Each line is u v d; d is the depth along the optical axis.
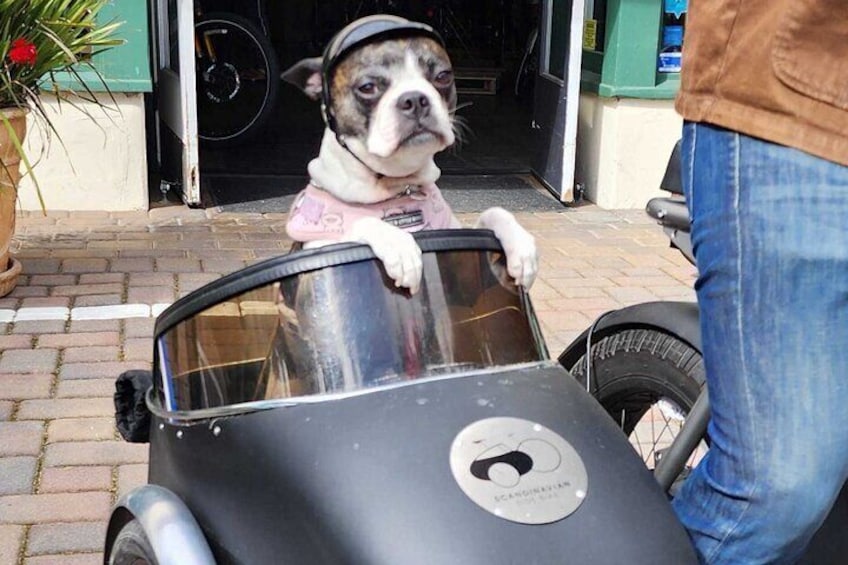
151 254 5.67
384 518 1.58
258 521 1.70
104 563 2.13
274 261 1.86
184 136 6.53
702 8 1.89
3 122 4.66
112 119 6.39
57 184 6.43
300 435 1.71
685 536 1.72
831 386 1.79
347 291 1.84
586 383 2.63
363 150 2.27
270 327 1.86
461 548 1.55
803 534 1.84
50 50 4.92
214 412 1.83
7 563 2.96
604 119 7.07
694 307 2.53
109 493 3.33
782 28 1.76
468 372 1.83
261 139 8.73
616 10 6.83
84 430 3.71
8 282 4.94
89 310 4.82
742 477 1.84
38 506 3.24
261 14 8.49
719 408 1.89
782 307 1.79
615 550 1.61
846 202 1.75
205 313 1.92
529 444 1.69
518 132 9.39
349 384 1.79
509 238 2.00
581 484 1.67
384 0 11.88
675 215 2.44
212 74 8.12
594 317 5.01
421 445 1.66
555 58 7.37
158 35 7.29
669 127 7.01
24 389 3.99
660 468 2.25
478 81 11.17
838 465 1.80
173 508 1.83
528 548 1.57
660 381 2.48
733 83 1.83
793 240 1.77
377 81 2.23
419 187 2.37
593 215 6.91
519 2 11.35
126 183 6.50
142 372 2.28
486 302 1.94
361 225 1.94
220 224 6.32
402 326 1.84
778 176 1.78
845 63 1.75
